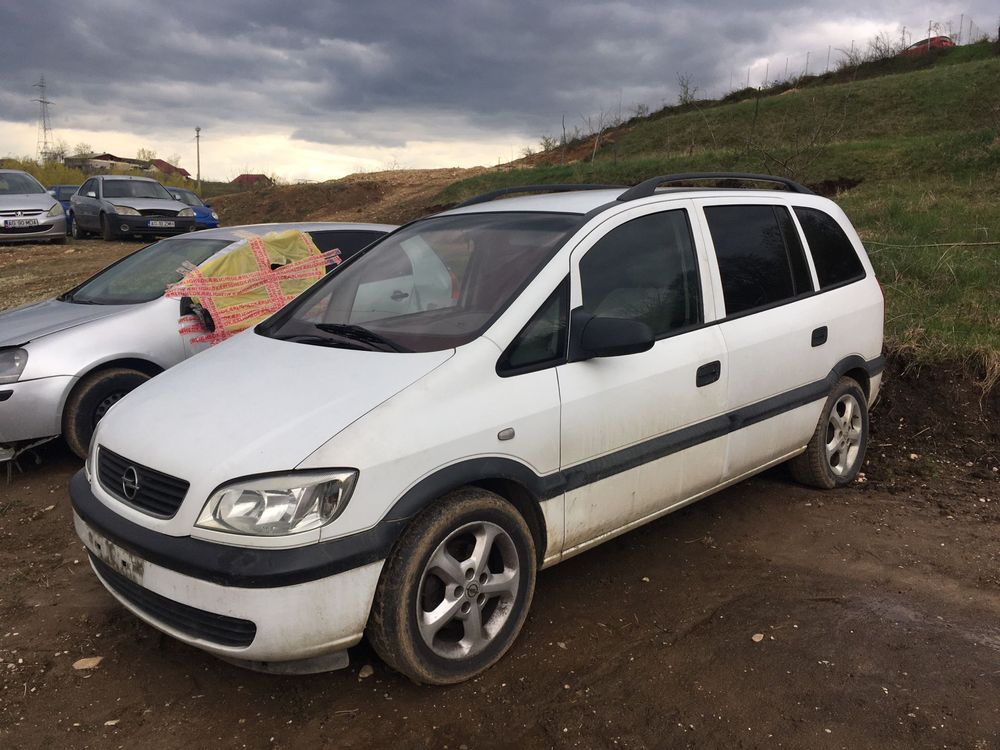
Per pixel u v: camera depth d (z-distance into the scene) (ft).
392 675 10.33
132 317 18.52
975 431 19.04
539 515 10.68
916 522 14.88
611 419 11.24
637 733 9.16
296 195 94.94
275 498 8.73
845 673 10.12
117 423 10.59
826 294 15.37
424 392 9.66
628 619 11.57
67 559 13.94
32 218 58.54
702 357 12.51
